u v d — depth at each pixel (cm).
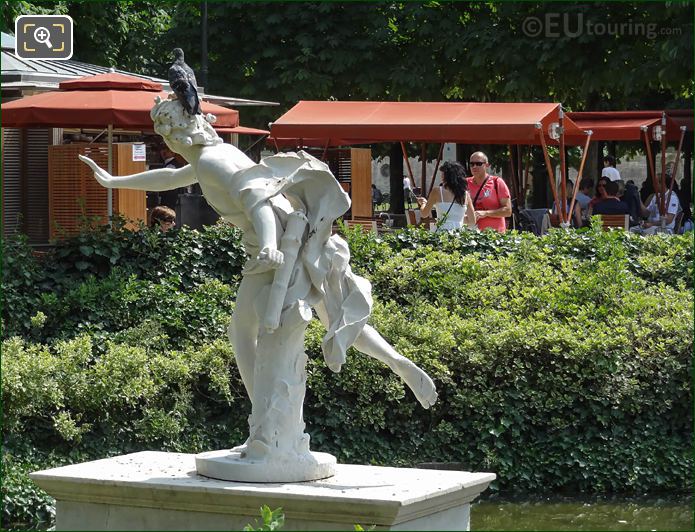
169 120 773
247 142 2761
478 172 1467
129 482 742
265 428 749
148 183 803
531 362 1100
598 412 1067
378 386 1068
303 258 761
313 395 1080
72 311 1138
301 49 2642
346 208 772
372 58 2591
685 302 1179
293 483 744
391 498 691
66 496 771
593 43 2386
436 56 2606
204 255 1255
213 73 2698
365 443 1068
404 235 1333
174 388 1074
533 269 1255
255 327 779
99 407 1017
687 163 2447
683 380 1080
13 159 1698
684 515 966
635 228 1964
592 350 1085
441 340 1104
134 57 2769
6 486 926
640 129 2069
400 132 1698
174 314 1159
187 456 846
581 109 2753
